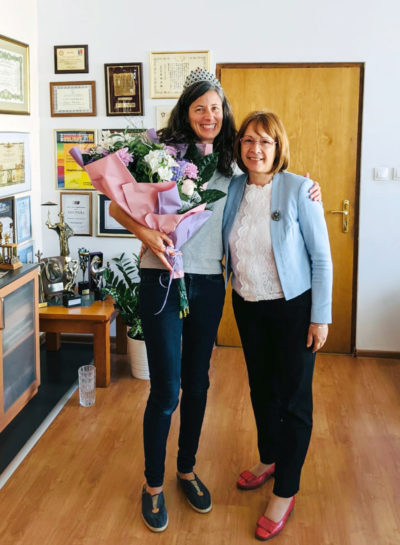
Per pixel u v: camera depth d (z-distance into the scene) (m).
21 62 3.52
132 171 1.97
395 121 3.71
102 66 3.78
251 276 2.01
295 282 1.98
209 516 2.22
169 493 2.35
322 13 3.64
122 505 2.28
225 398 3.23
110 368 3.66
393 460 2.61
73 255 4.03
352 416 3.04
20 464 2.54
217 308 2.11
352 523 2.18
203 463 2.57
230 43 3.71
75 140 3.87
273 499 2.13
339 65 3.69
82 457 2.61
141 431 2.85
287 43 3.69
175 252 1.97
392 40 3.62
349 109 3.74
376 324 3.93
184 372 2.18
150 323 2.05
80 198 3.94
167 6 3.69
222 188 2.10
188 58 3.72
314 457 2.63
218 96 2.06
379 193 3.79
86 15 3.74
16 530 2.12
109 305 3.48
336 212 3.86
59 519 2.19
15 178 3.50
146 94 3.79
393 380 3.54
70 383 3.39
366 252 3.86
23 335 2.85
